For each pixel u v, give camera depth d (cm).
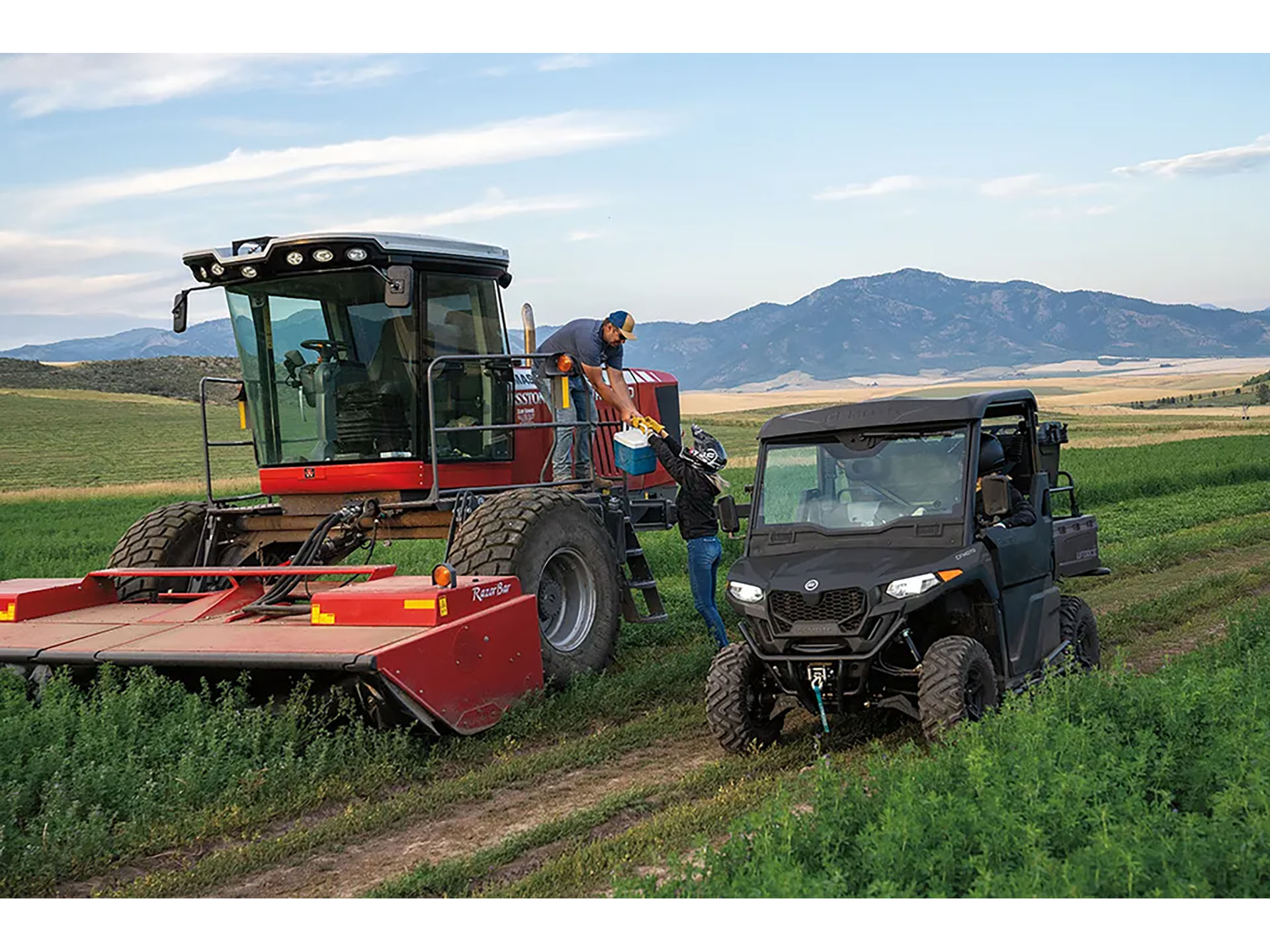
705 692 913
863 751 739
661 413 1328
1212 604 1250
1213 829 444
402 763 715
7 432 11081
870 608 696
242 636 771
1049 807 460
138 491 5938
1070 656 823
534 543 877
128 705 720
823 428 793
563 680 899
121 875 564
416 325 968
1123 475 3222
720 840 565
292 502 1026
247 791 653
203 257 971
